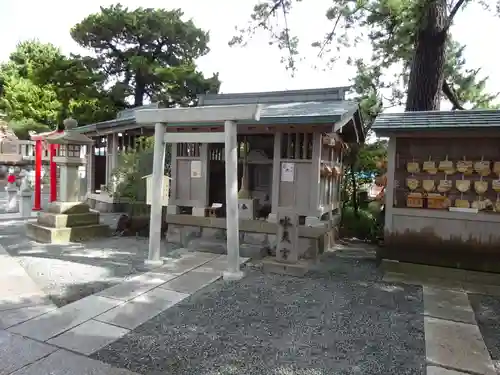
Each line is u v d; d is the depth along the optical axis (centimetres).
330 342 316
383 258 551
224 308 385
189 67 1622
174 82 1619
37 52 2320
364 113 925
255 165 749
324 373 266
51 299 396
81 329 323
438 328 349
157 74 1584
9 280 448
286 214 533
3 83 2109
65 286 437
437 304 413
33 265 516
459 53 920
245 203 648
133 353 286
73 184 713
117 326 333
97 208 1013
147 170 824
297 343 312
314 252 592
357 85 986
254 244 623
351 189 950
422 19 679
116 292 421
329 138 627
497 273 496
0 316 343
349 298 427
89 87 1541
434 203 541
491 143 545
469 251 511
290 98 739
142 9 1691
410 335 333
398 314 382
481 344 317
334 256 641
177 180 701
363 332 338
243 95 775
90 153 1134
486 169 531
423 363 283
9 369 256
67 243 659
